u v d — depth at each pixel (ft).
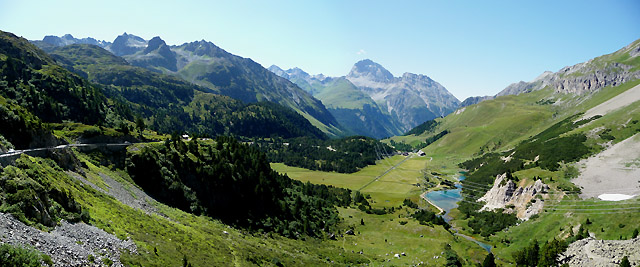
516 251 442.09
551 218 492.13
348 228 520.01
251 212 425.69
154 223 227.81
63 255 122.52
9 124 242.17
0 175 146.72
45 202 153.58
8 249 102.27
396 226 522.47
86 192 220.02
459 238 476.13
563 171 618.03
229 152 515.09
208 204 378.94
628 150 624.18
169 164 365.20
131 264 144.87
